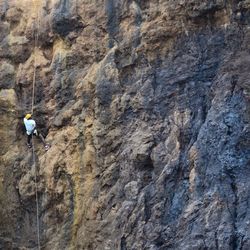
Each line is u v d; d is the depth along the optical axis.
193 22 14.15
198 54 13.95
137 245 12.70
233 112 12.62
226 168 12.12
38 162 15.85
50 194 15.42
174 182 12.89
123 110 14.32
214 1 13.87
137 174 13.57
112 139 14.31
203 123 13.09
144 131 13.86
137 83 14.38
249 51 13.30
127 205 13.34
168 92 13.95
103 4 15.38
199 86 13.67
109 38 15.15
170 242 12.23
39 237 15.52
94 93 14.88
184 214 12.20
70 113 15.40
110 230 13.48
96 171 14.47
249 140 12.23
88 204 14.32
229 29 13.73
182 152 13.05
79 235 14.36
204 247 11.60
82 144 15.02
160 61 14.34
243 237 11.27
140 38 14.62
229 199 11.80
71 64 15.80
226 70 13.31
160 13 14.50
